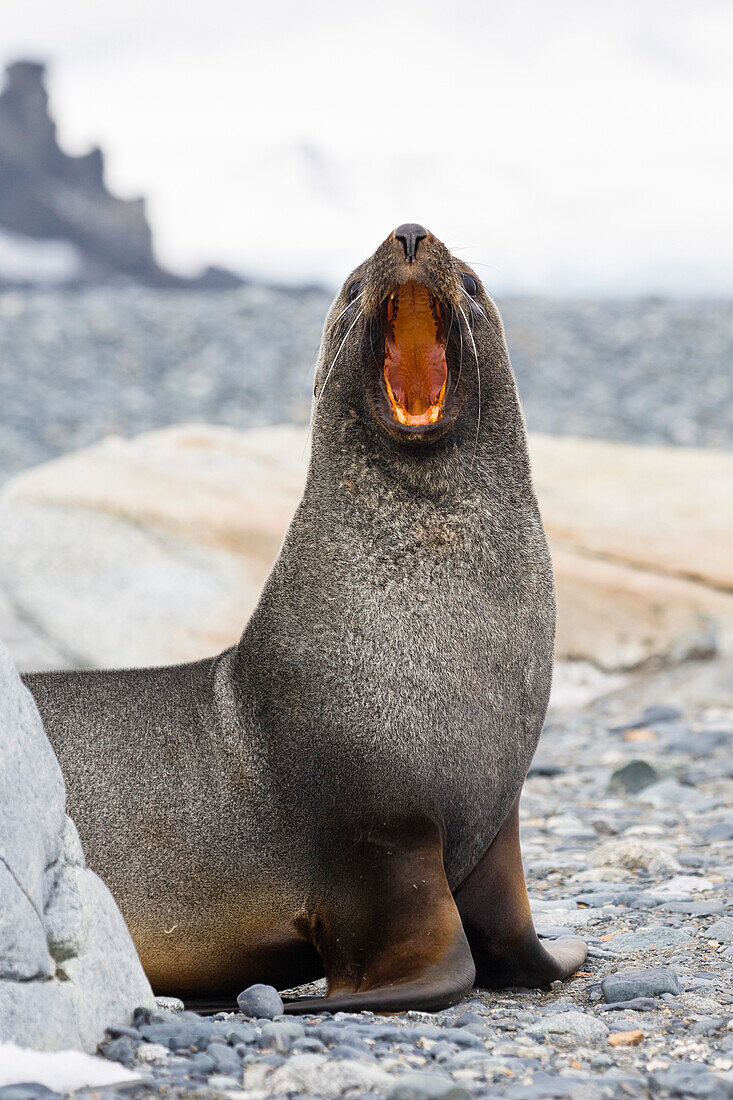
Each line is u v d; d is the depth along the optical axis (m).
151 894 21.50
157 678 22.84
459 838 21.55
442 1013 19.48
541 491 64.25
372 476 22.17
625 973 21.48
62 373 140.00
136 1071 15.56
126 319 162.00
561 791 41.78
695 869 30.80
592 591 56.97
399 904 20.59
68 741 22.03
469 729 21.17
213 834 21.50
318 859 21.27
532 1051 17.23
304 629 21.67
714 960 23.17
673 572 57.75
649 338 157.50
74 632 56.56
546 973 22.39
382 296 22.28
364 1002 19.03
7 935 15.71
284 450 65.81
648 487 64.94
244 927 21.61
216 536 58.03
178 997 22.12
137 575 57.53
